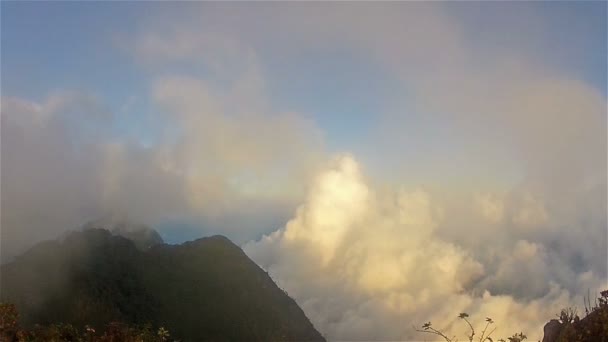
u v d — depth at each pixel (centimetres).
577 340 895
